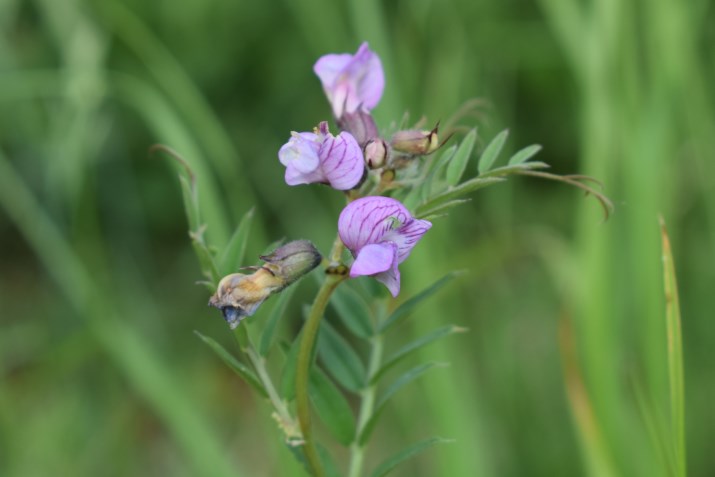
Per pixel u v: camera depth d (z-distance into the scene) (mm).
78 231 515
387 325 340
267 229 640
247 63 672
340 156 307
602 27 421
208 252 320
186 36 668
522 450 497
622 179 454
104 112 630
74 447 514
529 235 456
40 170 589
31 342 582
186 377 614
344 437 331
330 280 310
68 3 465
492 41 568
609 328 406
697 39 483
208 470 422
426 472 504
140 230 658
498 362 499
